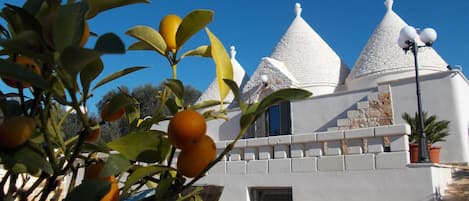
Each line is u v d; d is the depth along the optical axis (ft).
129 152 3.37
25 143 2.77
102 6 3.33
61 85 3.29
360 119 50.47
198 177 2.92
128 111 4.36
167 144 3.41
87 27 2.93
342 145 25.71
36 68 3.32
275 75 65.67
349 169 25.00
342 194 24.88
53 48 2.66
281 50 73.82
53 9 3.04
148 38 3.79
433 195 22.24
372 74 62.03
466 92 51.88
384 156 23.99
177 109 3.97
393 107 49.70
